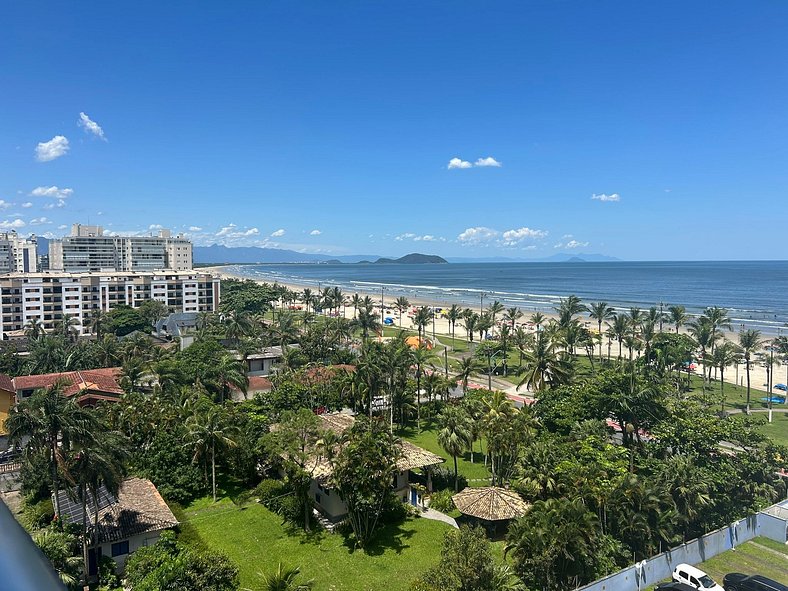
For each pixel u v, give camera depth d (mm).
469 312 148875
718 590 37219
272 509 52125
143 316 155750
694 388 107562
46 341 100312
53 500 46250
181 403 67625
